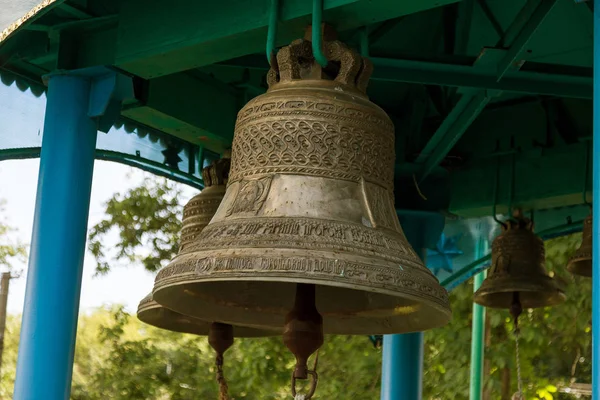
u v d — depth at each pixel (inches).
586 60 304.0
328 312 188.7
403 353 342.0
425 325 179.2
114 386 703.7
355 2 186.2
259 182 167.9
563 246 593.6
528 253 290.7
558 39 297.6
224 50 222.5
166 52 224.7
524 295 297.3
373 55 247.6
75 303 227.9
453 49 288.0
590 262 289.4
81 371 834.2
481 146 329.1
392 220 170.1
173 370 708.0
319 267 151.7
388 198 173.0
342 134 169.6
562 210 345.1
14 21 189.0
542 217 347.9
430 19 292.8
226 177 231.6
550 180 315.9
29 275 229.0
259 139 171.0
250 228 159.9
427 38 299.3
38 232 231.0
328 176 167.2
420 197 332.5
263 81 288.8
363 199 167.3
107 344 839.7
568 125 317.1
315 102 170.4
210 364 705.6
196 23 220.4
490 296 298.4
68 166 234.7
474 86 250.4
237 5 213.3
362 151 170.6
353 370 663.1
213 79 280.5
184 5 223.8
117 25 236.8
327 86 173.9
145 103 251.1
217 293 188.5
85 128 238.5
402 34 296.8
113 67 235.1
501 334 650.2
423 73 249.4
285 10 195.8
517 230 296.2
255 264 152.4
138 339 778.2
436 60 248.4
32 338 223.8
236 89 286.0
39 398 220.2
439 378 641.0
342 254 154.9
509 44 238.2
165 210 690.2
